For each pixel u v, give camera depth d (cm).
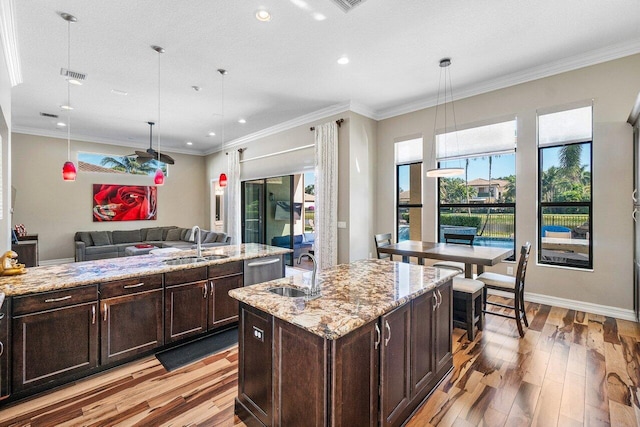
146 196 826
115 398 212
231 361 264
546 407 200
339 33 308
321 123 559
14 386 202
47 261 681
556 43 331
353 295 182
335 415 137
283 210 675
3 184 354
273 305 165
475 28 301
